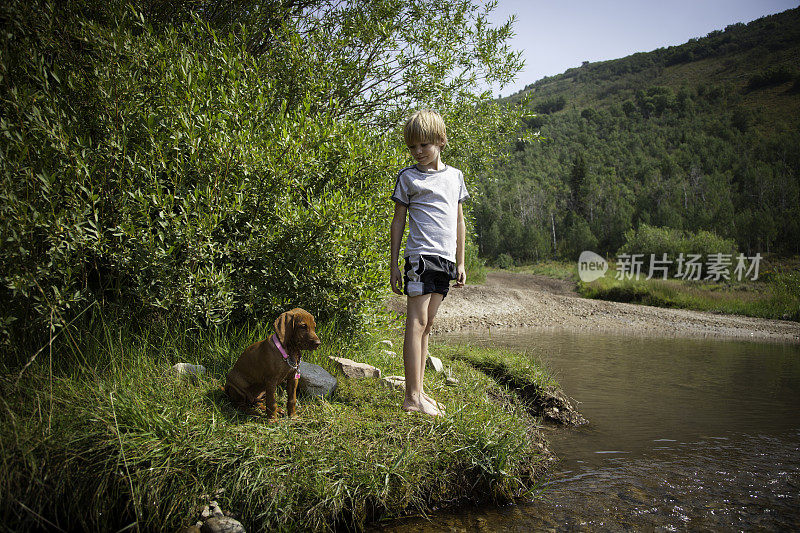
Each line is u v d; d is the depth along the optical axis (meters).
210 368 3.19
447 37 5.98
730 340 10.28
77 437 2.15
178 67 3.43
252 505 2.09
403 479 2.24
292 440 2.36
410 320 2.83
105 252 3.02
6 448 2.04
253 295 3.56
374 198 4.40
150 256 3.02
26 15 2.97
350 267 3.94
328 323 3.97
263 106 3.91
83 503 2.05
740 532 2.21
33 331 2.87
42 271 2.61
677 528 2.24
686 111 108.50
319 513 2.07
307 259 3.66
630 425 3.98
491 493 2.45
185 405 2.53
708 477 2.88
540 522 2.26
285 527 2.01
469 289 15.79
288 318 2.58
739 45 141.88
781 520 2.34
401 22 5.76
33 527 1.98
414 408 2.81
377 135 5.37
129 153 3.32
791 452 3.36
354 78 5.50
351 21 5.32
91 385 2.57
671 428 3.91
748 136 82.38
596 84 176.75
